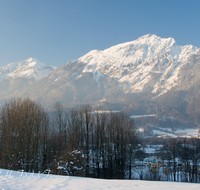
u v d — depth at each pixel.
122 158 43.03
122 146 43.47
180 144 68.25
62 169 29.69
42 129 38.47
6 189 12.51
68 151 32.72
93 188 13.59
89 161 42.66
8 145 30.25
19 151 31.06
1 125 33.16
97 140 42.94
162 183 16.77
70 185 14.51
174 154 54.25
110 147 43.41
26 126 32.56
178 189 13.45
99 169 44.47
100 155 42.72
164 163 66.69
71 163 30.41
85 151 40.16
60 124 50.00
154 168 58.47
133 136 47.59
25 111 33.78
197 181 47.47
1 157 32.72
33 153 33.03
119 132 44.44
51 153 40.75
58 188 13.29
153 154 88.06
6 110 33.44
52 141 43.56
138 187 14.22
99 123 44.31
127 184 15.55
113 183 15.99
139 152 72.00
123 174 42.28
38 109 38.28
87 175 38.62
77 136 41.78
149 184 15.88
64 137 46.34
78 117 45.72
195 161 49.75
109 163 42.75
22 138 31.84
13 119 31.83
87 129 43.06
